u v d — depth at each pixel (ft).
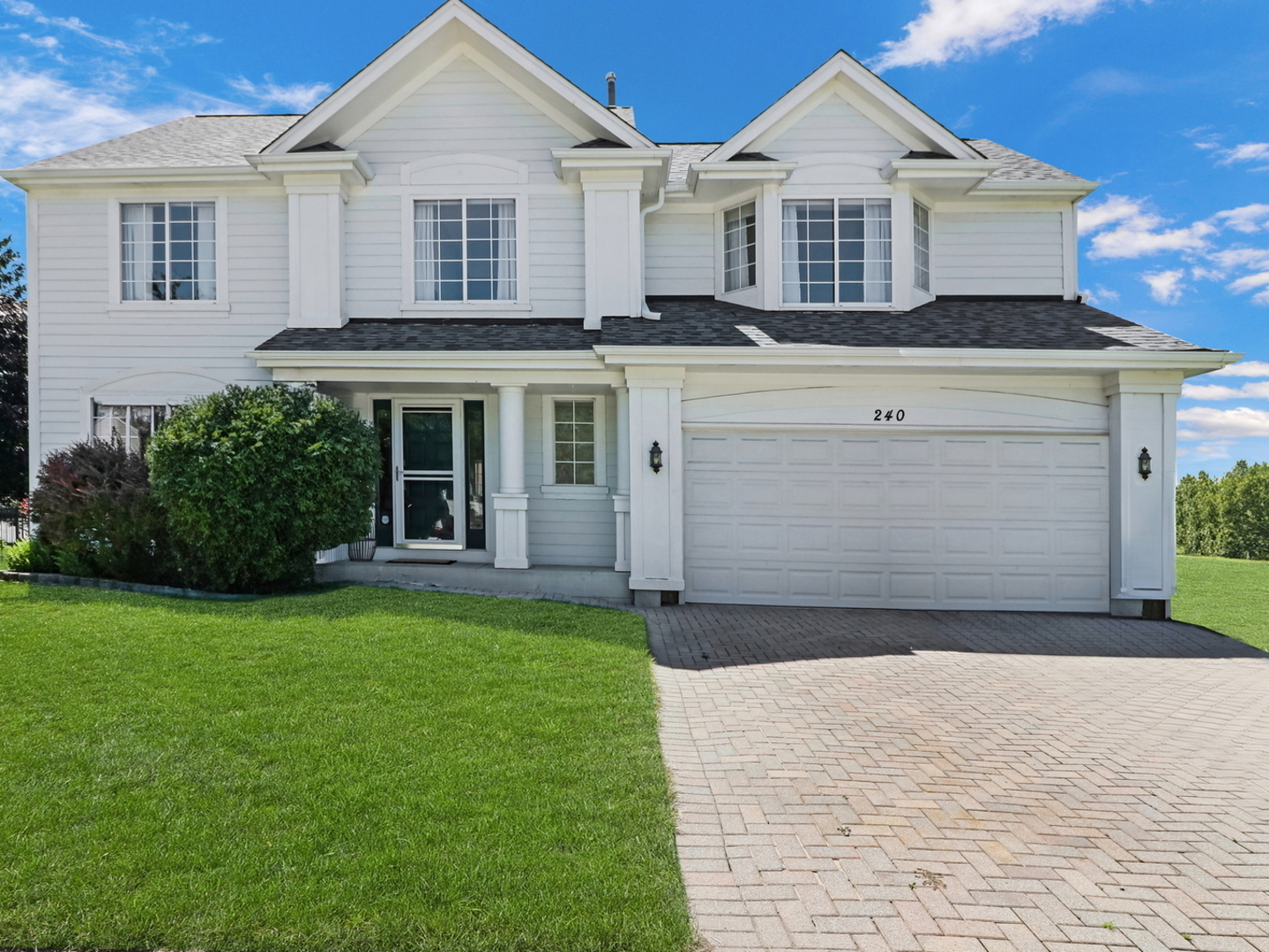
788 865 12.11
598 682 20.52
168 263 40.22
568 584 36.55
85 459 35.29
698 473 36.01
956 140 39.27
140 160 40.50
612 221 38.86
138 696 18.43
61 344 40.19
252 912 10.21
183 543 32.37
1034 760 17.07
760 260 40.65
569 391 39.60
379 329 38.47
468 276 40.11
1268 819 14.34
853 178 40.55
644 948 9.74
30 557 35.19
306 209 38.83
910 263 40.24
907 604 35.70
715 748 17.08
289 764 14.87
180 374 39.96
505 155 39.68
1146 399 34.14
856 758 16.79
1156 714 20.71
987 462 35.60
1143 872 12.26
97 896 10.50
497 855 11.73
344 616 26.91
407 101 39.81
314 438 32.42
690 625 30.53
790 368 34.37
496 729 16.94
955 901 11.23
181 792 13.62
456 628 25.76
